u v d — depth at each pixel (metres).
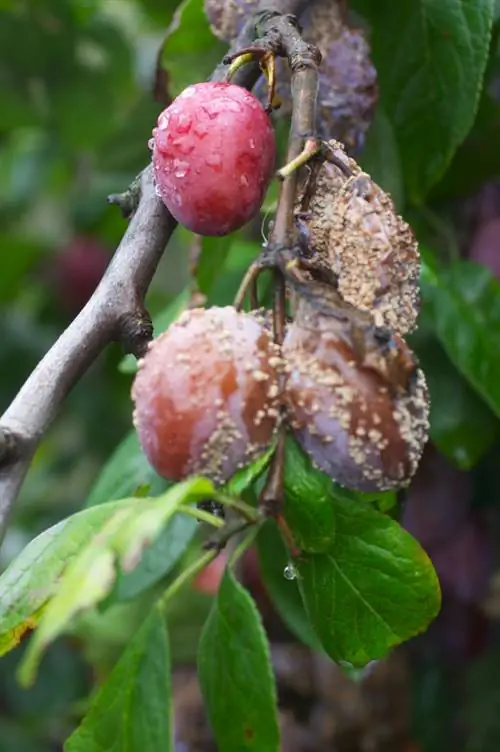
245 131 0.61
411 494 0.85
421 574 0.61
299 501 0.61
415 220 0.83
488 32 0.72
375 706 0.91
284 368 0.58
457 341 0.77
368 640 0.62
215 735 0.59
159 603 0.59
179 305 0.81
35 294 1.50
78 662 1.36
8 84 1.25
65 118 1.29
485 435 0.79
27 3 1.19
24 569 0.59
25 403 0.61
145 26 1.29
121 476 0.78
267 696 0.58
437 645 0.91
